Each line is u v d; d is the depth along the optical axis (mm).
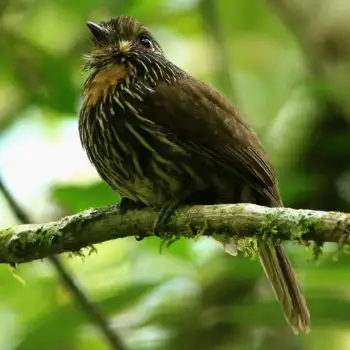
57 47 14422
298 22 11109
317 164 12484
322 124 12562
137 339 10547
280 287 9055
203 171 8859
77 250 8648
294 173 12305
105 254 13031
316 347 12375
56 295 12070
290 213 7195
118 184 9086
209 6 13891
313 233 7027
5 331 12102
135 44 9391
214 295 10758
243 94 14664
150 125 8781
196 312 10633
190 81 9289
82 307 10039
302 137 12539
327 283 9523
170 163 8797
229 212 7590
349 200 12422
